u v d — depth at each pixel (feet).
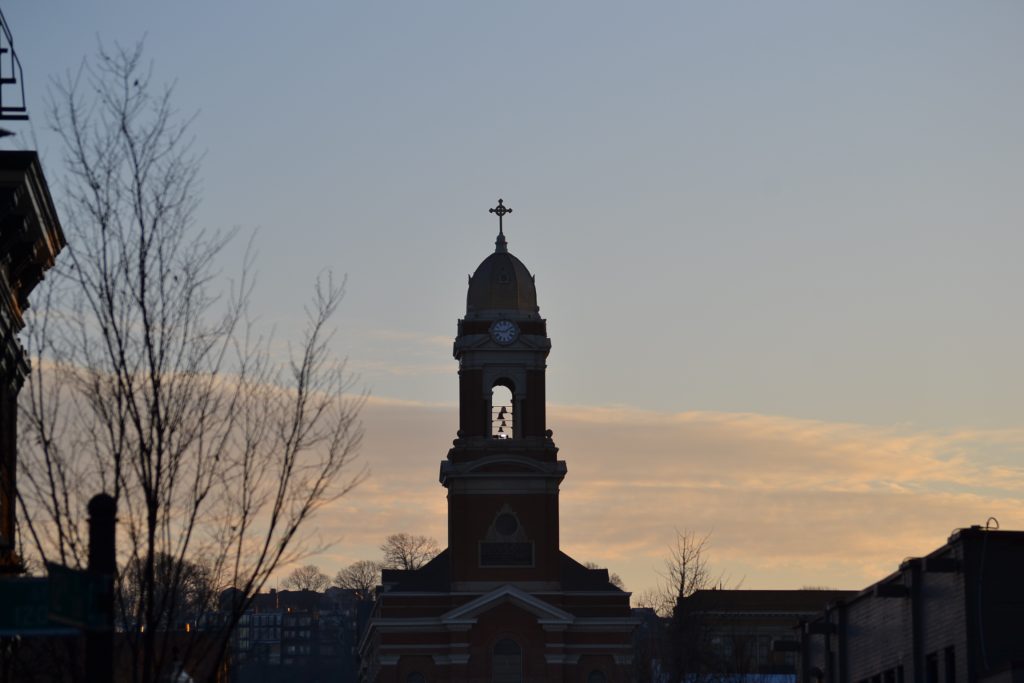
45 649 180.96
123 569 171.01
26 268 238.07
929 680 284.41
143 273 163.43
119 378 160.66
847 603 345.51
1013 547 259.80
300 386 174.09
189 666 272.31
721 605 650.02
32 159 216.74
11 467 186.60
